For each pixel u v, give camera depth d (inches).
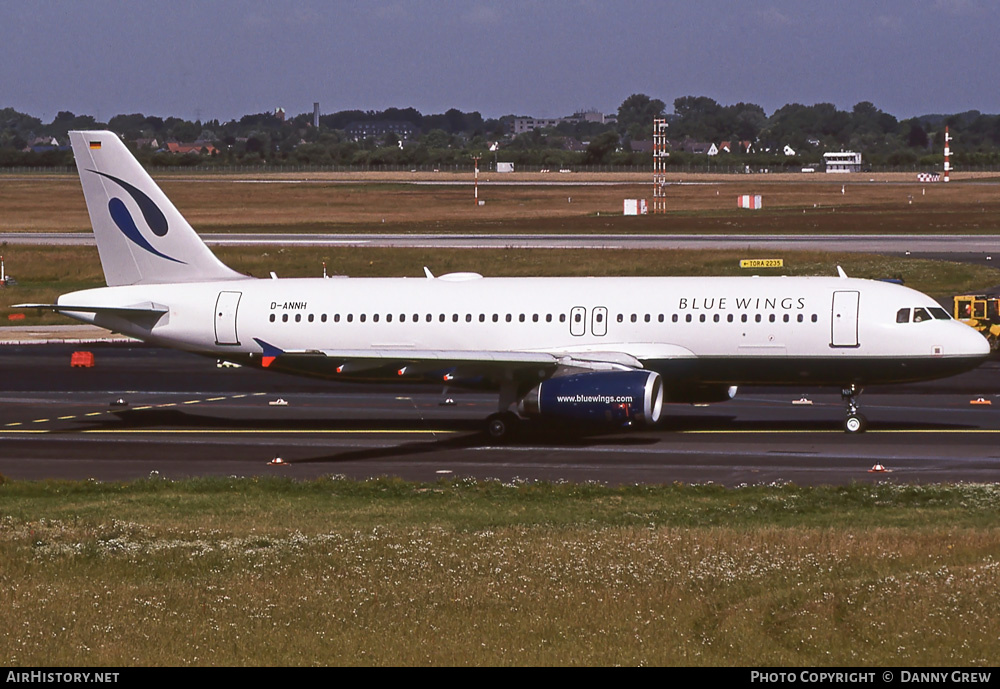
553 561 4042.8
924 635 3193.9
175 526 4800.7
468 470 6289.4
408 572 3961.6
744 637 3191.4
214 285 7795.3
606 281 7514.8
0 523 4896.7
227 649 3149.6
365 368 6909.5
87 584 3878.0
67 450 6953.7
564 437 7219.5
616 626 3326.8
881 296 7071.9
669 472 6127.0
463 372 7111.2
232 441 7219.5
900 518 4837.6
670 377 7288.4
